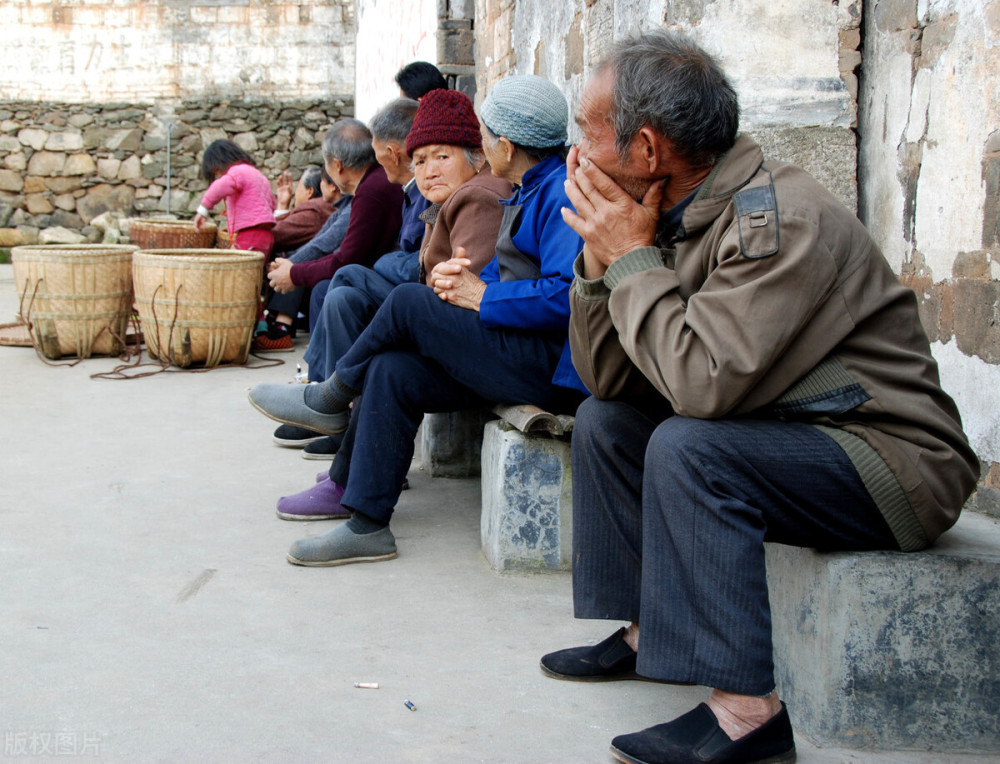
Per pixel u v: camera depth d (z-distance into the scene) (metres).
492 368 2.83
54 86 14.04
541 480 2.89
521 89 2.82
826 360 1.86
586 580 2.21
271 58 14.28
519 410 2.84
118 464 4.01
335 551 2.95
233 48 14.20
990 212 2.68
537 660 2.37
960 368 2.81
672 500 1.82
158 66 14.13
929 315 2.96
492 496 2.98
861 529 1.92
